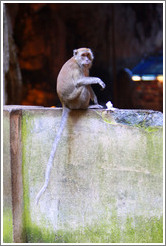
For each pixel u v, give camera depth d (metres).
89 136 3.83
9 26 10.62
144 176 3.71
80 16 15.91
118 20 16.00
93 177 3.86
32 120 4.00
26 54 15.05
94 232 3.91
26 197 4.10
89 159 3.85
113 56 15.00
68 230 3.99
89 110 3.81
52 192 4.00
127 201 3.78
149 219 3.73
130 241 3.81
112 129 3.75
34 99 15.09
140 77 11.07
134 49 16.33
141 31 16.20
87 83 3.78
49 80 15.18
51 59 15.35
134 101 10.59
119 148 3.75
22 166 4.07
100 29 16.17
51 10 15.34
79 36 16.16
